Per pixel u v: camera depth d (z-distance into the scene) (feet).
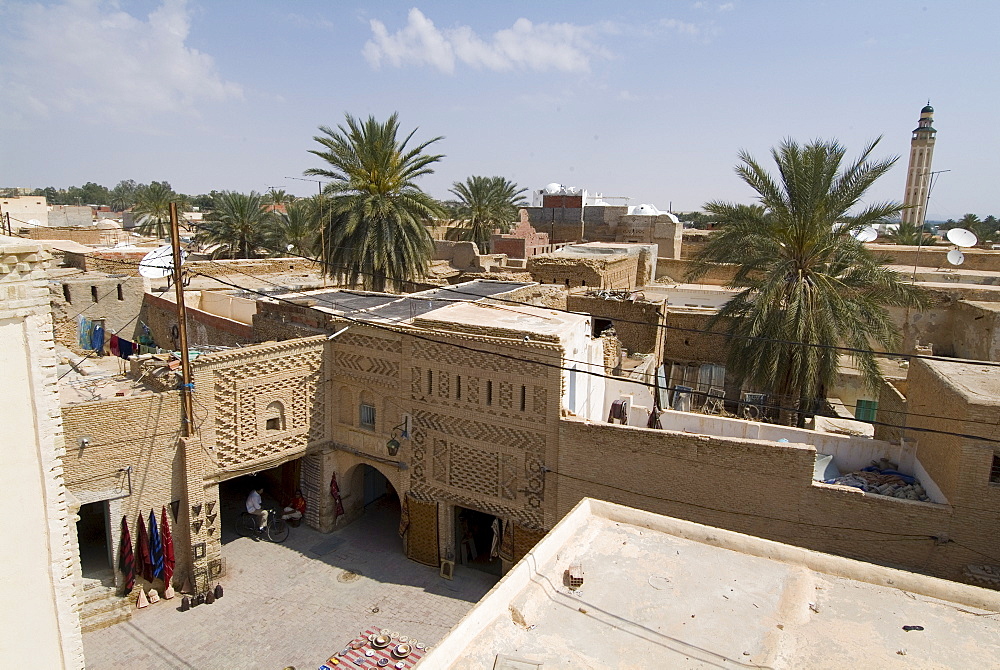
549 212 187.11
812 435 49.96
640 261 119.55
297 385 57.41
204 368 50.78
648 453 45.60
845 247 60.64
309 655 44.19
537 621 18.72
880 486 43.60
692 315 83.25
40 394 22.74
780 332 58.95
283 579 53.52
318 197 87.66
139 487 48.21
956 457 37.91
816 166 58.49
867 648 17.51
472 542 57.62
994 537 37.09
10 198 178.91
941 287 86.17
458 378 52.60
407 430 55.83
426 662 16.20
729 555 22.41
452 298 69.92
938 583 20.20
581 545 22.95
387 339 56.03
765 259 61.98
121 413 46.70
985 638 17.98
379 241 85.15
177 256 48.14
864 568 21.15
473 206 173.68
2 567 22.56
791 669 16.69
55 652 24.21
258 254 162.50
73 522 45.62
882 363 77.92
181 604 49.34
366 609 49.55
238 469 53.83
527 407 49.73
